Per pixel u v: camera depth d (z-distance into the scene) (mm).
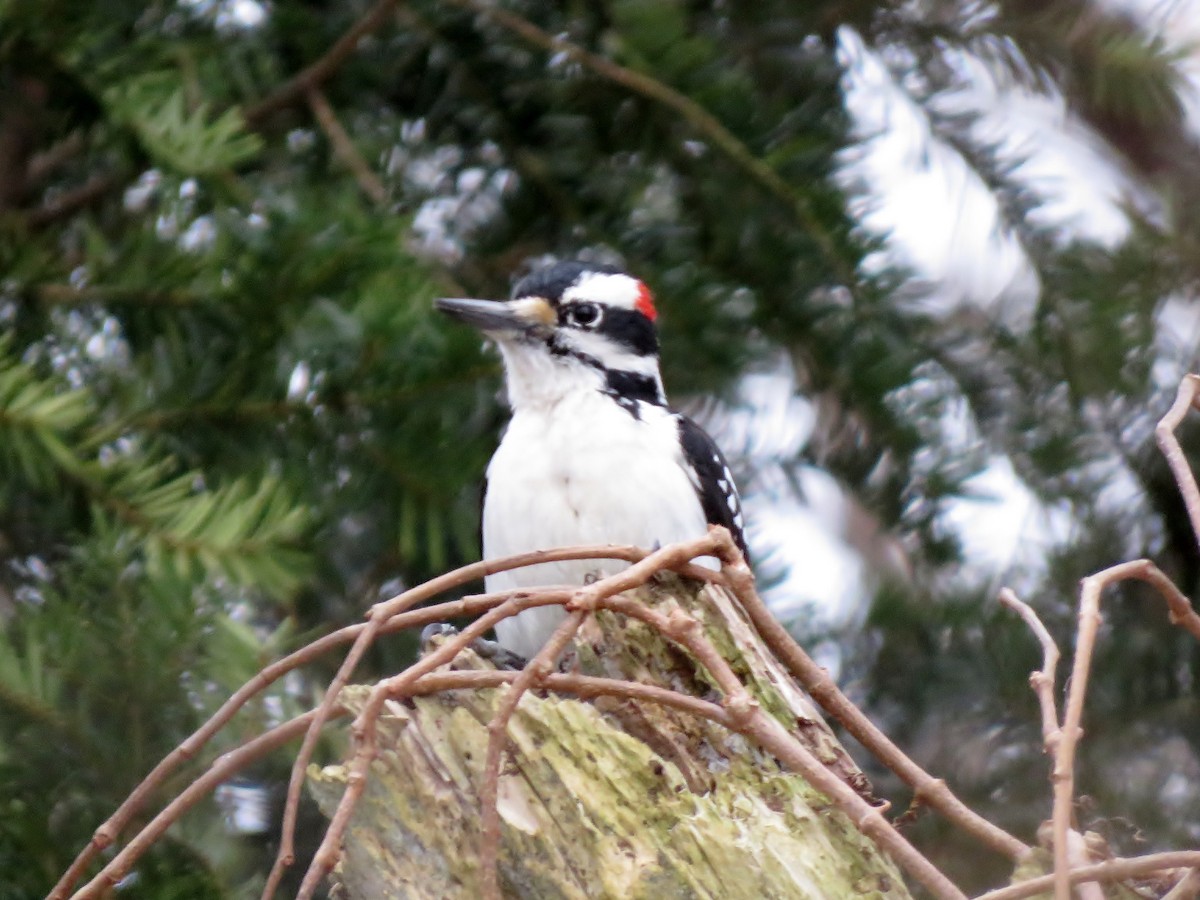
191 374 8781
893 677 11070
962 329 10852
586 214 11180
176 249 8805
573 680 5863
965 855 10633
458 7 10812
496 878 5547
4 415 7895
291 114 11031
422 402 9031
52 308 8922
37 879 7426
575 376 10172
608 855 5676
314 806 9602
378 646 10516
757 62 11078
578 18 10797
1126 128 12594
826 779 5703
